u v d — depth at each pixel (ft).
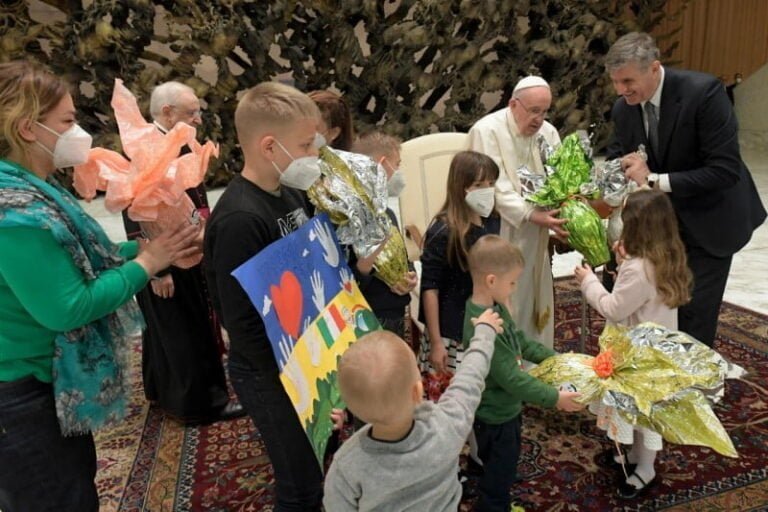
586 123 23.47
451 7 20.43
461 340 6.88
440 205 9.36
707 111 7.04
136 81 17.84
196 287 7.84
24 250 3.59
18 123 3.71
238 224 4.18
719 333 10.21
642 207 6.03
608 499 6.48
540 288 8.28
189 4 17.75
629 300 6.21
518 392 5.31
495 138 7.88
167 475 7.23
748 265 13.47
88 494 4.42
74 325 3.85
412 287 6.52
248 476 7.16
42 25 17.51
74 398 4.04
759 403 8.13
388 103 21.02
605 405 5.36
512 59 22.00
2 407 3.94
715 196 7.41
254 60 19.35
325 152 5.00
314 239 4.66
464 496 6.52
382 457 3.64
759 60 24.98
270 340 3.91
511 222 7.72
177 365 7.92
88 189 4.67
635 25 23.39
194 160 4.90
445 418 3.92
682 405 5.14
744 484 6.59
